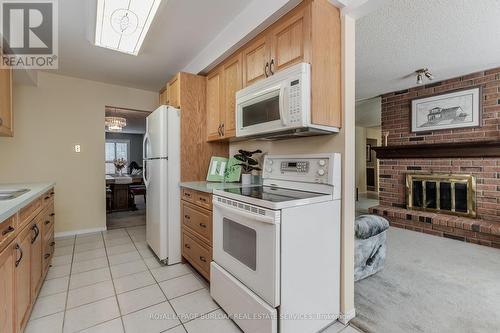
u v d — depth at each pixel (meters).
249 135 1.96
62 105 3.43
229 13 2.04
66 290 2.03
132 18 1.80
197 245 2.27
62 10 1.93
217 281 1.81
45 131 3.33
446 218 3.39
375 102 4.93
